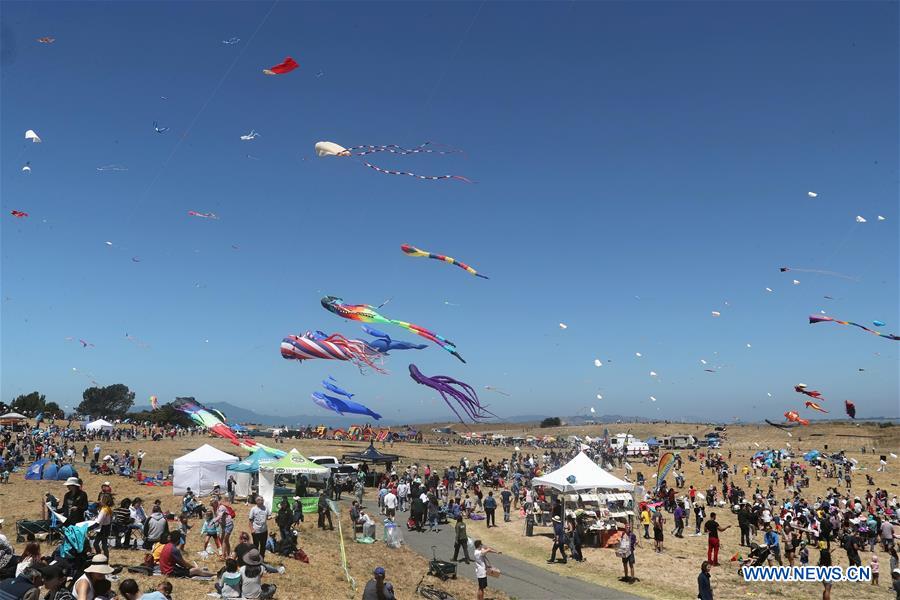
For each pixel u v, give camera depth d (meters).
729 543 26.52
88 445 60.56
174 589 13.73
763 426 107.19
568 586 18.80
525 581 19.22
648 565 21.81
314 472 29.97
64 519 15.47
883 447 79.44
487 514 28.95
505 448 87.69
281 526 19.41
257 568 13.64
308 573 17.36
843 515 29.53
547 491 30.23
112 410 114.62
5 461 38.88
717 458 63.97
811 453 62.59
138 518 18.53
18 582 8.88
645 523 27.22
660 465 37.12
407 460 62.12
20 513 24.42
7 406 100.94
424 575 19.12
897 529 30.44
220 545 18.22
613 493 27.31
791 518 28.50
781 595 18.62
